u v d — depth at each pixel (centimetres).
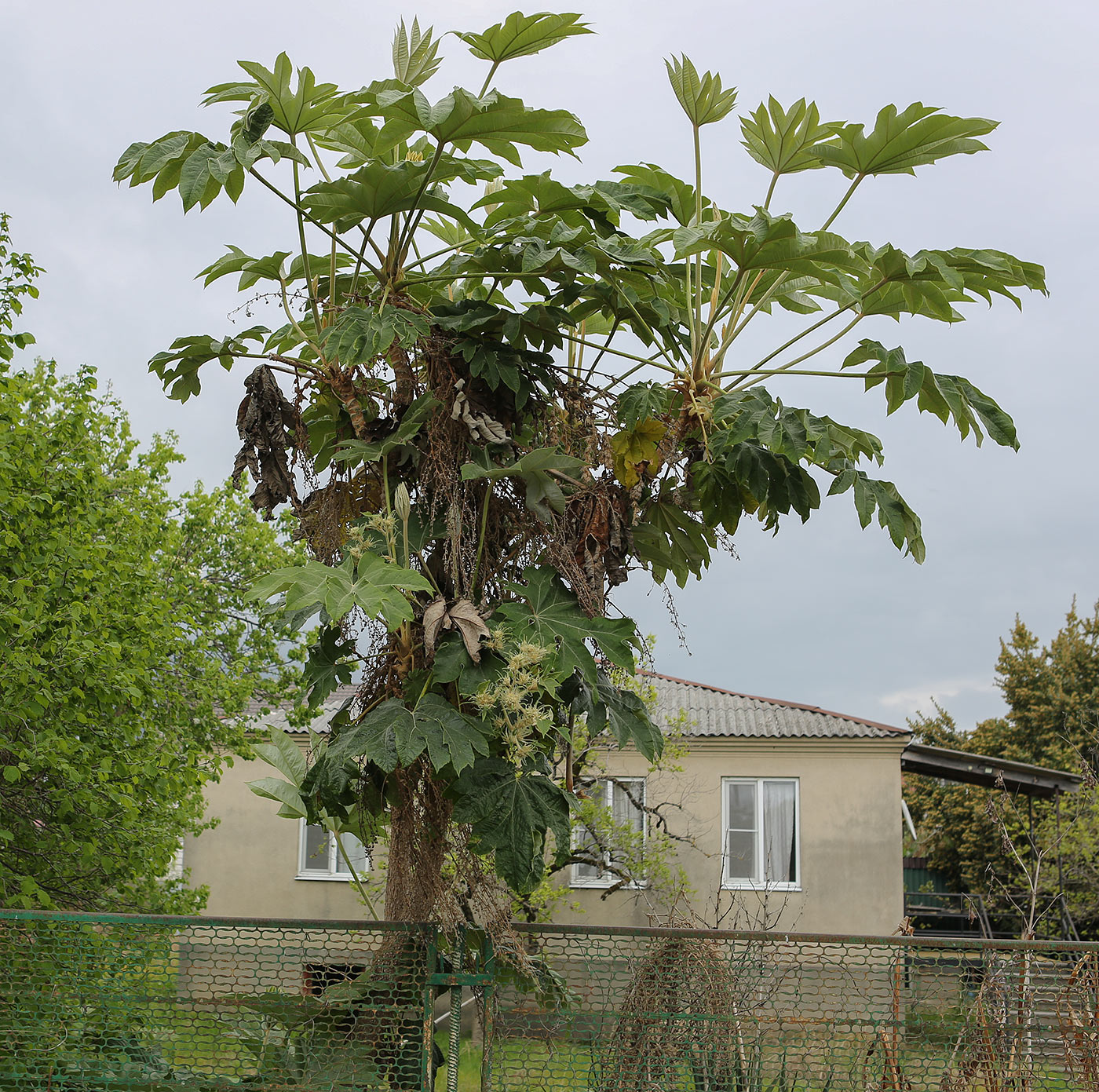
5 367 681
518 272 405
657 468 397
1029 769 1235
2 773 664
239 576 1073
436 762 310
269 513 396
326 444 446
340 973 335
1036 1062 319
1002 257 389
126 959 331
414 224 390
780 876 1225
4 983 329
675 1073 325
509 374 381
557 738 404
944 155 397
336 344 359
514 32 385
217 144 368
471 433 376
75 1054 325
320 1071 323
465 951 343
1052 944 322
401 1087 326
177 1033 327
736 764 1251
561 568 370
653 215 393
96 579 674
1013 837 1394
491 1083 325
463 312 395
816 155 409
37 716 598
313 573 326
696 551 471
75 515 691
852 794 1231
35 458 675
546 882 930
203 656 902
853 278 422
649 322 425
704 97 433
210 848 1270
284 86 361
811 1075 325
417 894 357
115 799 631
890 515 413
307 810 362
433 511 373
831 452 387
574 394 404
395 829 365
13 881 659
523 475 365
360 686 380
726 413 380
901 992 327
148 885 782
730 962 333
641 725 397
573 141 372
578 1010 333
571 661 345
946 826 2067
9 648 604
